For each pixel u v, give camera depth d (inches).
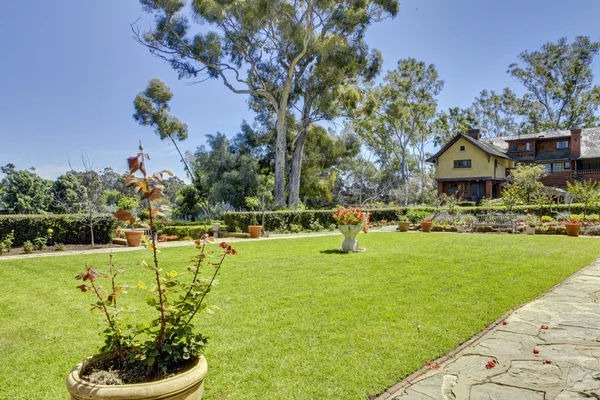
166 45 839.7
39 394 101.5
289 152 1071.0
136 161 87.9
